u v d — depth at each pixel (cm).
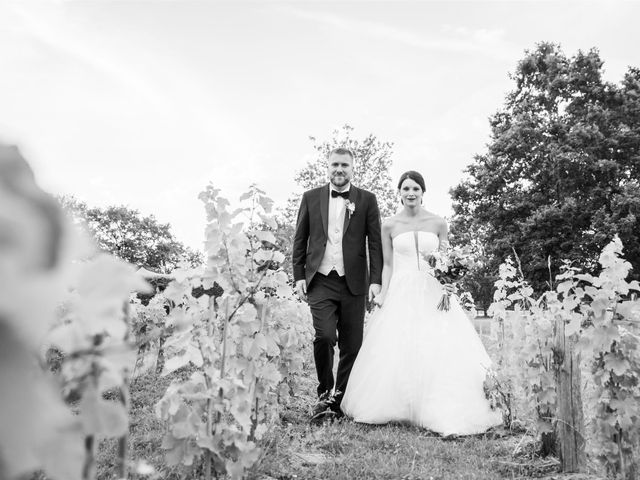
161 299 595
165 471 289
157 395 538
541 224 2809
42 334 38
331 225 572
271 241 321
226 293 286
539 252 2808
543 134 3077
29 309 37
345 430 471
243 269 301
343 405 563
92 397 89
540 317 435
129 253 5422
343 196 577
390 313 578
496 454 412
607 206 2891
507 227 3070
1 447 39
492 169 3134
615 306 337
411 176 634
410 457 391
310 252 572
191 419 244
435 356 530
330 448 407
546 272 2791
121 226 5528
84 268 65
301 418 515
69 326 79
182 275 278
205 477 254
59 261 38
